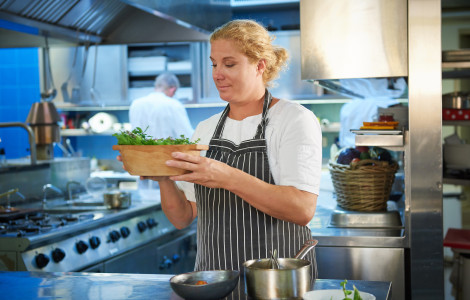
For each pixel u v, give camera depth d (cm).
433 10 234
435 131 235
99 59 538
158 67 537
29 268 232
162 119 482
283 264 134
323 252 242
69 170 391
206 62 529
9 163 361
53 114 396
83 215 295
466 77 386
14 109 577
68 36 333
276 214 154
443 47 506
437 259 236
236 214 166
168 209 176
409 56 237
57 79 544
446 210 503
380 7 239
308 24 246
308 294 124
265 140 168
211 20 343
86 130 561
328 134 544
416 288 238
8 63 575
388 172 259
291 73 509
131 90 538
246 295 136
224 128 177
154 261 334
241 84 163
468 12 493
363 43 241
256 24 164
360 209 263
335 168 267
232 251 166
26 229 248
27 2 270
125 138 142
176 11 286
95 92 390
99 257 276
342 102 541
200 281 129
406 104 477
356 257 239
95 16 331
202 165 139
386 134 240
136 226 320
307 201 156
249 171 166
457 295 285
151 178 158
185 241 379
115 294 140
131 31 359
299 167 158
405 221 242
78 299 137
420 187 237
